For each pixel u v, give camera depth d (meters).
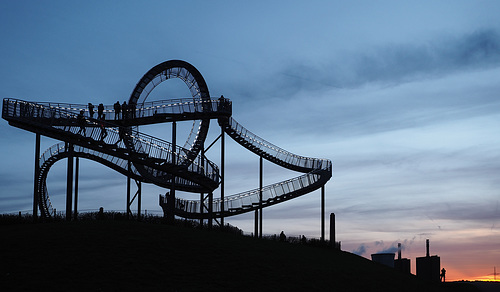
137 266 41.44
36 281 37.25
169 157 59.28
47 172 68.56
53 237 45.19
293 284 43.19
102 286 37.66
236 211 68.56
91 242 44.81
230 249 48.34
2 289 35.66
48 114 54.81
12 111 53.09
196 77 70.44
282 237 62.28
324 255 55.25
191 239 49.03
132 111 66.31
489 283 66.56
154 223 55.09
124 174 68.38
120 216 57.12
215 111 66.25
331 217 62.44
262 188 68.31
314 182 69.31
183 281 40.19
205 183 63.72
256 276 43.31
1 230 46.97
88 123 60.16
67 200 54.81
